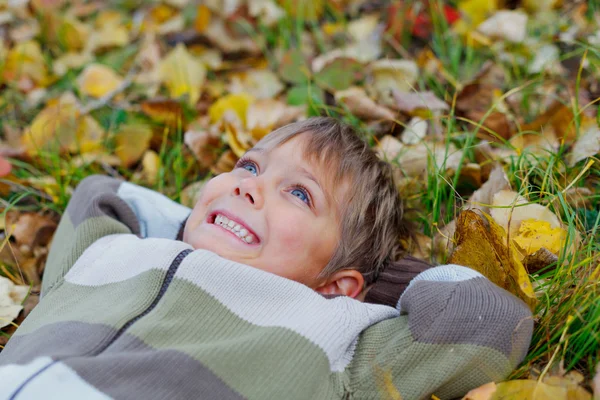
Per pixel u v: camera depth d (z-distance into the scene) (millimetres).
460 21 2797
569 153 1966
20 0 3367
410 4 2887
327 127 1885
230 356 1406
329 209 1761
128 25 3312
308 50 2977
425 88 2594
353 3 3174
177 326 1472
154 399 1317
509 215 1658
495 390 1412
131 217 1958
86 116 2529
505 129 2213
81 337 1436
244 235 1706
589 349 1485
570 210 1745
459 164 1959
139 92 2791
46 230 2172
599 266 1535
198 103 2682
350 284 1845
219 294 1536
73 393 1290
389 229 1919
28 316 1649
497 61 2617
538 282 1619
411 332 1489
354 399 1479
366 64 2707
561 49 2592
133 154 2457
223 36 3086
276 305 1542
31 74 2980
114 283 1610
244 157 1863
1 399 1288
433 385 1429
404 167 2145
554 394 1398
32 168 2359
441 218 2006
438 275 1607
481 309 1451
